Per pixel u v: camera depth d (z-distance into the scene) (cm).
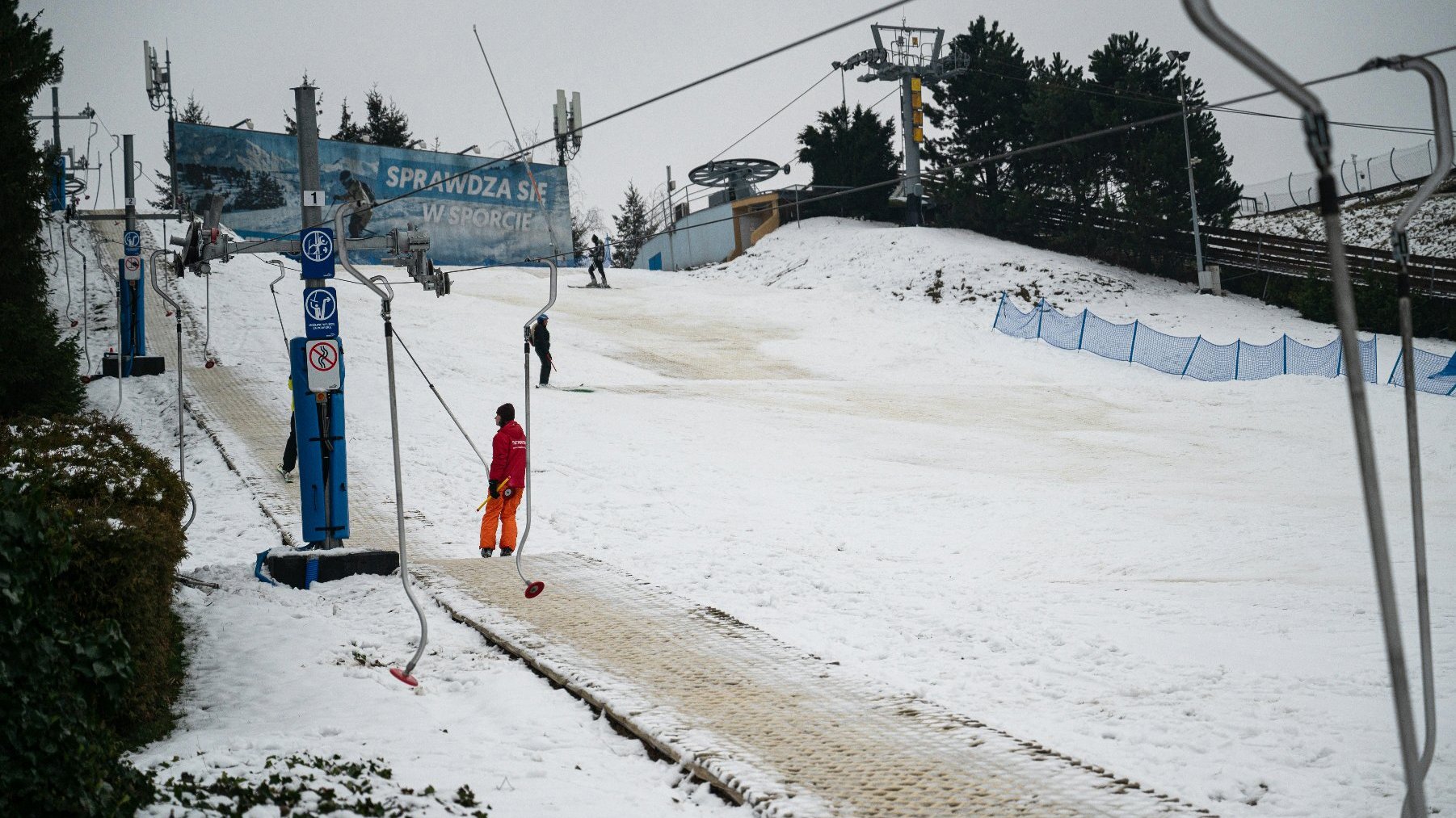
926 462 2028
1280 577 1130
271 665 785
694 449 2008
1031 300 4412
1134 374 3388
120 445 962
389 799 512
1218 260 4825
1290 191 6644
